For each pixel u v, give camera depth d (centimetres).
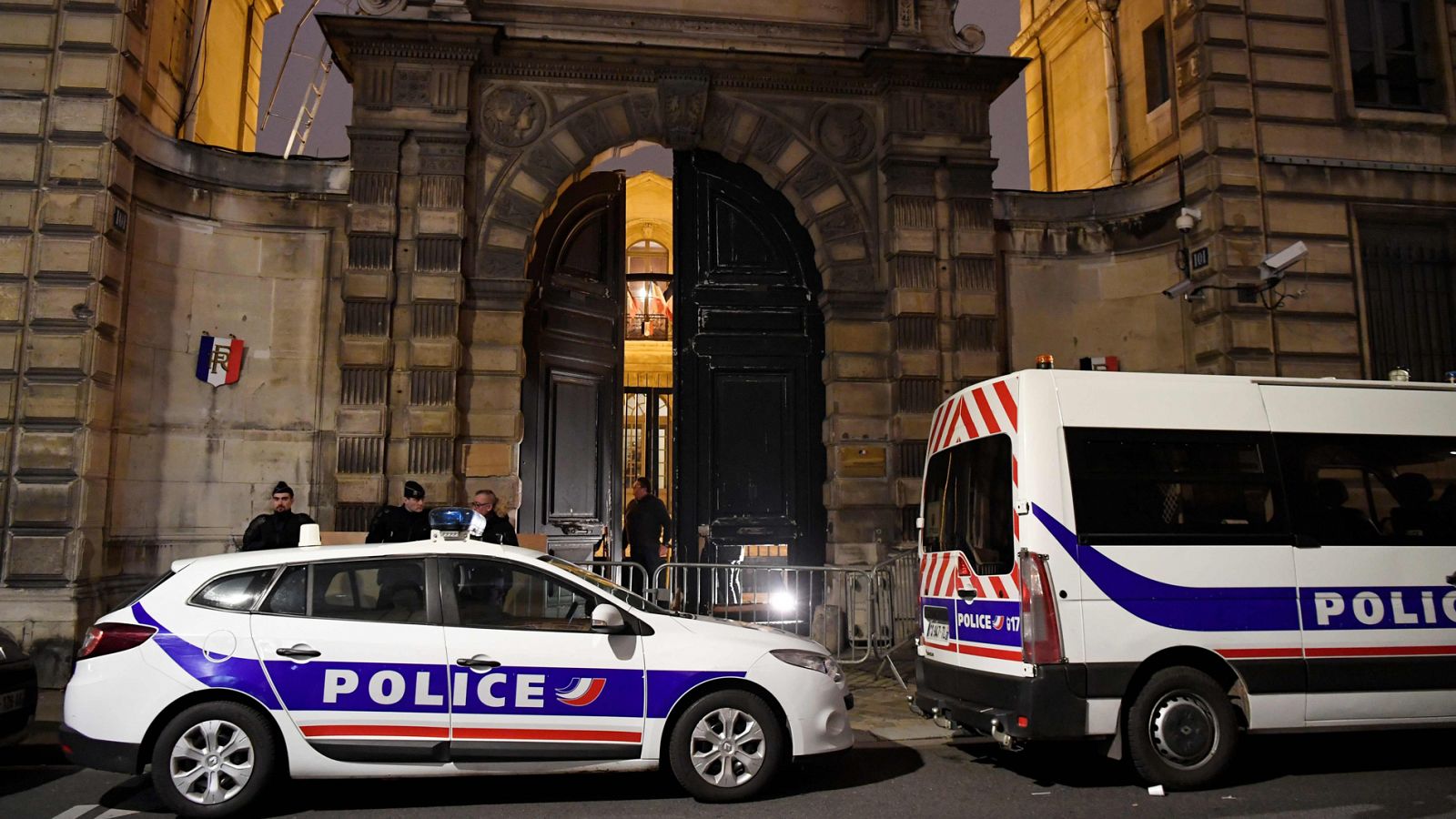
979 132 1296
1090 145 1633
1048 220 1346
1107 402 660
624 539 1416
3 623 972
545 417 1252
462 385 1172
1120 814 572
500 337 1185
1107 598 622
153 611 578
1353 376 1234
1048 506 628
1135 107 1504
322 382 1180
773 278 1320
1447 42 1352
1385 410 712
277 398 1169
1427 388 729
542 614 606
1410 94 1357
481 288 1185
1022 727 604
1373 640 661
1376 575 673
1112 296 1335
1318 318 1239
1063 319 1332
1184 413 672
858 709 889
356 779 650
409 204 1179
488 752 579
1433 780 650
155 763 555
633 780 661
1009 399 662
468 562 611
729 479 1270
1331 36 1310
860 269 1282
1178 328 1285
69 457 1014
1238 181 1247
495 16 1261
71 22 1070
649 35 1291
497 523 1005
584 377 1319
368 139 1176
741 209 1327
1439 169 1302
